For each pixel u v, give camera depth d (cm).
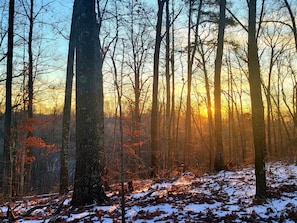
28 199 1116
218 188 978
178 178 1330
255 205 729
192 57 2219
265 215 649
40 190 2675
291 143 2597
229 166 1568
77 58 835
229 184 1023
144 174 1658
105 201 820
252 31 823
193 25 2191
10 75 1358
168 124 2253
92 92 824
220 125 1484
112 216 677
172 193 923
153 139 1566
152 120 1591
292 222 601
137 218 652
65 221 659
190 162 2291
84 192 804
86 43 828
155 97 1605
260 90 817
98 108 862
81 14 836
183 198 841
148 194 895
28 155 1700
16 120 1399
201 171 1542
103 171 1040
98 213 700
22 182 1508
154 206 759
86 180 809
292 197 798
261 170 792
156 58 1617
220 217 638
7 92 1347
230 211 687
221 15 1482
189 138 2322
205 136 3438
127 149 1503
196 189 989
